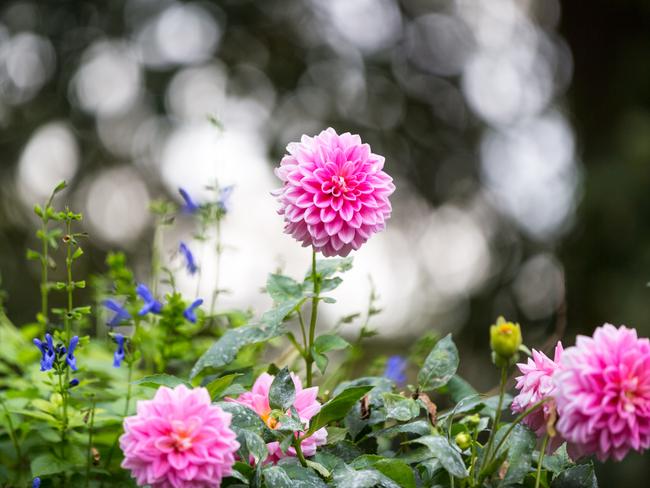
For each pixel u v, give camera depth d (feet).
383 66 25.85
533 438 4.46
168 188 24.08
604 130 20.49
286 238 21.42
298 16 26.13
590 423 3.86
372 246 22.52
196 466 4.00
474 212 24.04
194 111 25.18
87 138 24.62
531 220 22.56
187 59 25.58
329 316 17.19
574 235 19.52
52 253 18.28
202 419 4.07
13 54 24.88
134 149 24.75
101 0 25.70
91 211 23.66
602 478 14.80
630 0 20.79
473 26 25.86
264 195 23.31
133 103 25.20
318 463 4.73
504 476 4.46
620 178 19.19
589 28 21.04
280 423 4.65
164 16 25.75
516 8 25.32
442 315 22.35
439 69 25.75
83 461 5.93
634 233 18.95
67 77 25.12
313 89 25.57
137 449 3.98
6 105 24.18
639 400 3.90
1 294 8.07
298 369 6.56
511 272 22.38
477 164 24.72
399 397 4.91
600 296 18.63
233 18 25.93
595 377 3.93
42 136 24.18
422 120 25.44
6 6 25.31
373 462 4.62
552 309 20.85
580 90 20.98
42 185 23.52
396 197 24.61
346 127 25.26
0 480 6.28
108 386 6.97
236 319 6.97
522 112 24.35
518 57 24.84
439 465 4.73
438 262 23.57
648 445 3.97
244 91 25.34
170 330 6.55
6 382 6.91
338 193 4.93
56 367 5.29
